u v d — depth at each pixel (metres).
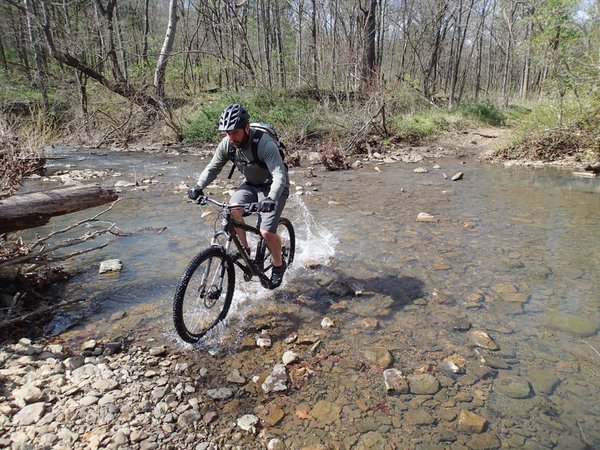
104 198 5.04
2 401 2.82
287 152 12.96
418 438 2.59
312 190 8.98
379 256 5.43
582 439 2.56
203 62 22.48
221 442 2.56
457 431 2.64
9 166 5.58
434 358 3.37
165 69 19.36
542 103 12.51
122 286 4.60
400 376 3.12
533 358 3.35
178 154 14.37
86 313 4.06
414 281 4.72
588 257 5.29
